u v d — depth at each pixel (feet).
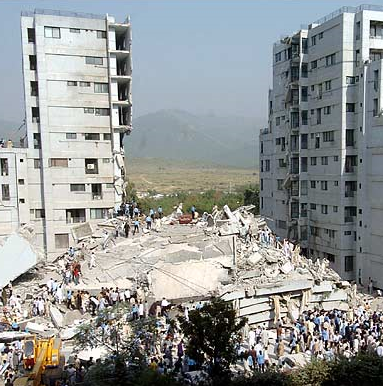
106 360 85.40
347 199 215.92
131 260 150.61
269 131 272.10
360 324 124.98
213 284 136.26
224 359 83.66
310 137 236.84
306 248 242.58
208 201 460.55
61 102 221.66
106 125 228.43
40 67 217.56
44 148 220.84
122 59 234.17
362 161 206.69
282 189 256.32
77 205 227.61
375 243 203.21
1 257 158.71
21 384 88.02
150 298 128.98
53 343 103.91
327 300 145.48
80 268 152.05
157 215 207.21
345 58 210.79
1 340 109.70
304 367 94.84
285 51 247.29
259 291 135.03
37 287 151.43
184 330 82.38
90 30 222.07
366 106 203.62
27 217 221.87
